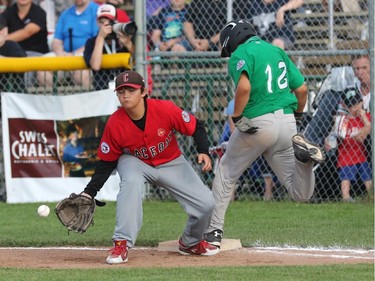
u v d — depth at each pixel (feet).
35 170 113.60
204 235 72.90
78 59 112.57
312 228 87.66
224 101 113.60
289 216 96.94
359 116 106.01
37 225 93.97
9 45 123.34
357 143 106.22
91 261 69.41
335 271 60.90
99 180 69.51
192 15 122.72
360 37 118.21
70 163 113.29
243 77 70.18
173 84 116.26
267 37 117.29
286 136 72.79
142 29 111.86
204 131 69.21
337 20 119.85
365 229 86.17
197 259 70.18
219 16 121.19
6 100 113.19
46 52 130.21
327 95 106.63
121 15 122.52
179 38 123.13
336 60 113.19
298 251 74.02
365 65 106.73
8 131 113.29
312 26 119.34
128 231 67.56
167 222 94.53
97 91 112.16
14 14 128.16
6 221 97.66
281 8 116.57
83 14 127.44
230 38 73.00
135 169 68.49
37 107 113.29
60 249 77.66
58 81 117.29
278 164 73.97
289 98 73.05
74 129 112.88
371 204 104.42
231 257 71.10
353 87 106.52
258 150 73.20
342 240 79.10
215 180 74.49
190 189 69.56
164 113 67.77
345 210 100.42
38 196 113.80
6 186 113.50
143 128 67.46
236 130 73.72
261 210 102.27
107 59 111.14
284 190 110.83
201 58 115.55
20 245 80.59
